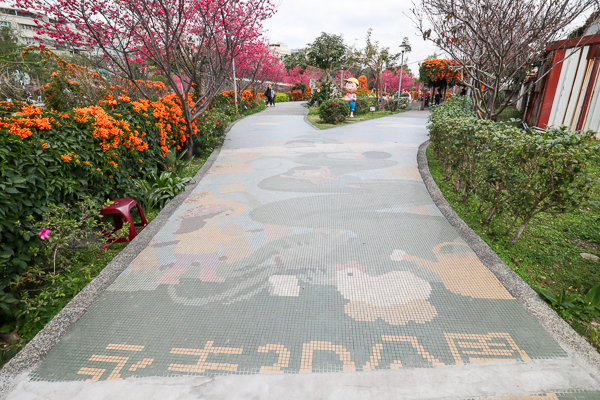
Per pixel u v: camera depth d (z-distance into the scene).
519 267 3.34
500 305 2.68
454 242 3.74
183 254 3.59
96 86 7.55
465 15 6.02
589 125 7.93
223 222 4.41
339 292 2.88
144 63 9.77
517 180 3.60
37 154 3.19
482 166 4.37
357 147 8.98
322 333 2.42
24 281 2.83
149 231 4.12
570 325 2.51
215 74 9.05
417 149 8.62
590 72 7.76
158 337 2.42
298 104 25.97
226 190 5.72
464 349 2.25
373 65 29.47
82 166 3.77
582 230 4.07
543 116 9.12
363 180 6.07
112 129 4.32
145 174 5.54
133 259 3.50
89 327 2.53
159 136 6.20
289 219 4.45
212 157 8.14
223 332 2.45
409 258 3.41
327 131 11.95
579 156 2.97
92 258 3.64
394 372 2.09
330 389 1.98
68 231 3.21
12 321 2.69
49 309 2.81
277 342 2.34
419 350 2.25
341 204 4.94
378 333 2.41
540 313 2.57
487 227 4.24
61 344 2.37
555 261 3.45
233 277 3.14
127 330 2.49
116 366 2.18
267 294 2.88
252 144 9.75
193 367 2.15
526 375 2.04
